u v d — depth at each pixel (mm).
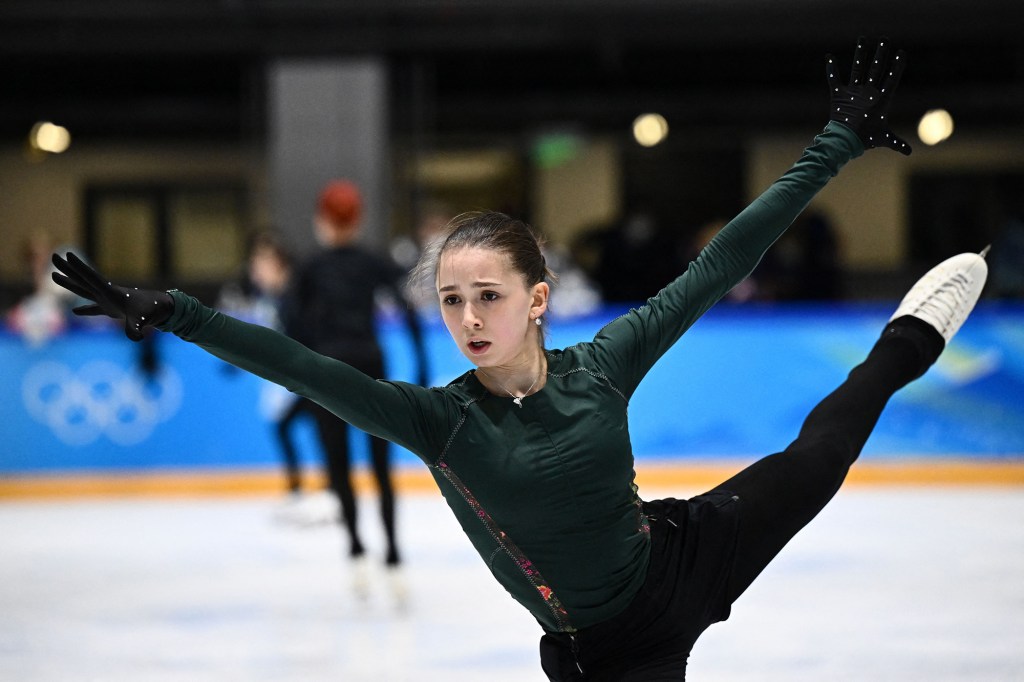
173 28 41031
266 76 47281
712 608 9133
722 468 33469
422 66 44000
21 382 34344
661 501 9367
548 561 8781
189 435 34156
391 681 14586
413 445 8672
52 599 20344
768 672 14633
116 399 34219
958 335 33406
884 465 33281
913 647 15789
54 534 27641
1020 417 33156
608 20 41094
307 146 40781
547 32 41125
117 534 27516
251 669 15352
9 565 23719
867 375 10078
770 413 33625
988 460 33188
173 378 34250
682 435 33719
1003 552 23078
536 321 8891
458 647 16359
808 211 40656
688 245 45125
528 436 8633
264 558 24203
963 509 28812
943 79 48844
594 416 8742
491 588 20562
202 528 28234
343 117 40750
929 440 33344
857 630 16859
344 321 21047
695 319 9422
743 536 9133
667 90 49719
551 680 9281
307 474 33750
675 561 8992
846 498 30984
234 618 18609
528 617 18266
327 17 40531
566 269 38156
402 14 40531
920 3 40688
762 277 40406
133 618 18719
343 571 22656
